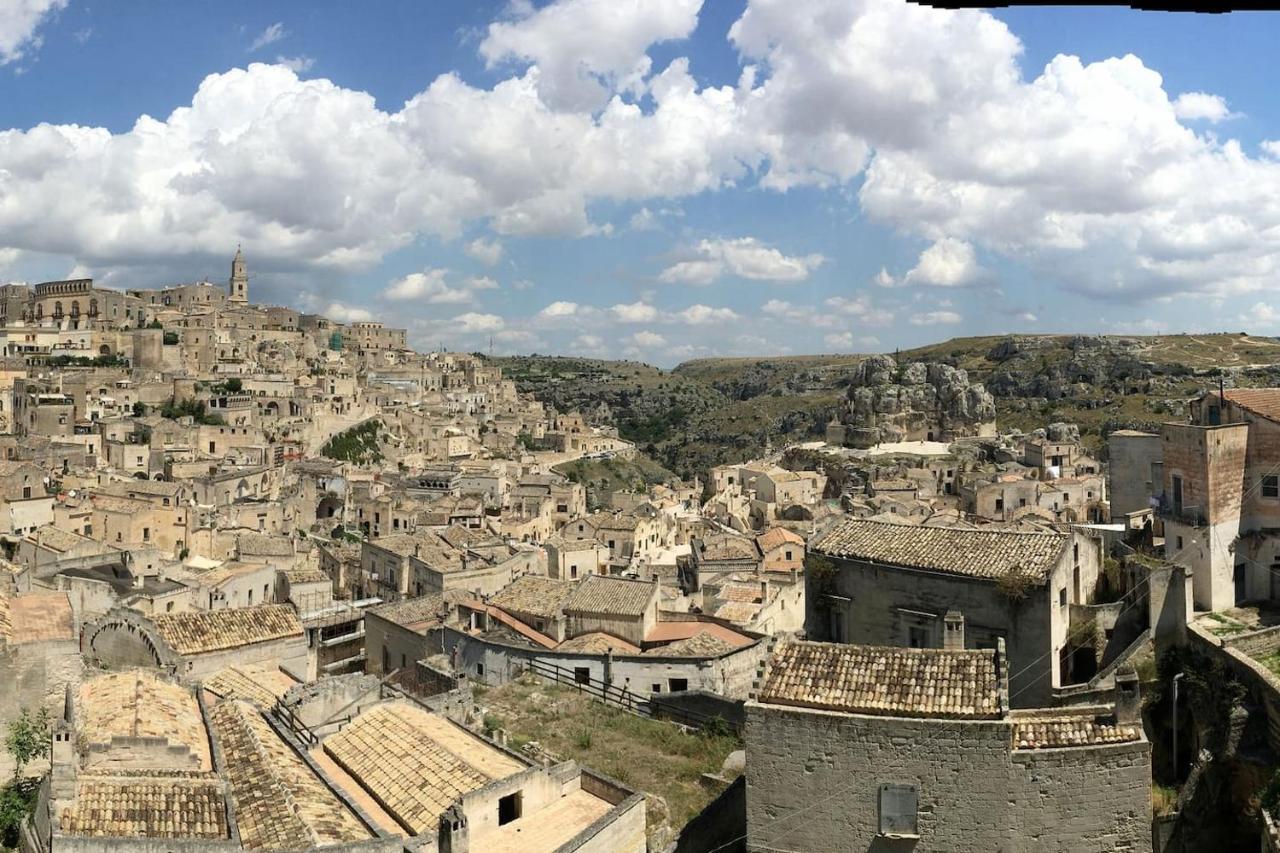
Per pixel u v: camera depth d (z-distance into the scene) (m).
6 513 105.75
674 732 49.19
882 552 47.31
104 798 27.42
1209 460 47.97
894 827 29.81
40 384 179.62
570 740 47.66
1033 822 29.11
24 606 42.50
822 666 32.78
